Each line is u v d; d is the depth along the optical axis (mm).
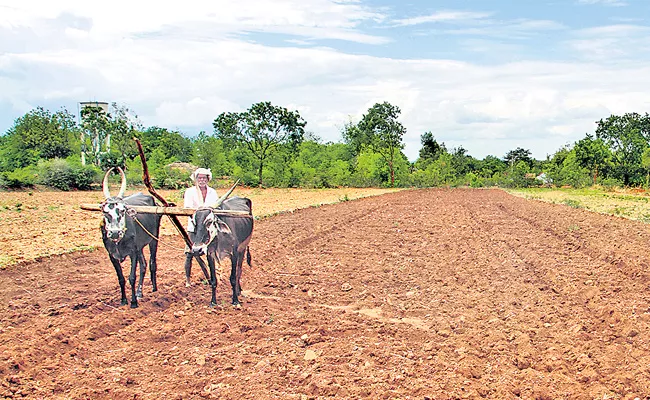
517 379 7449
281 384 7227
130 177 54625
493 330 9398
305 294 12281
